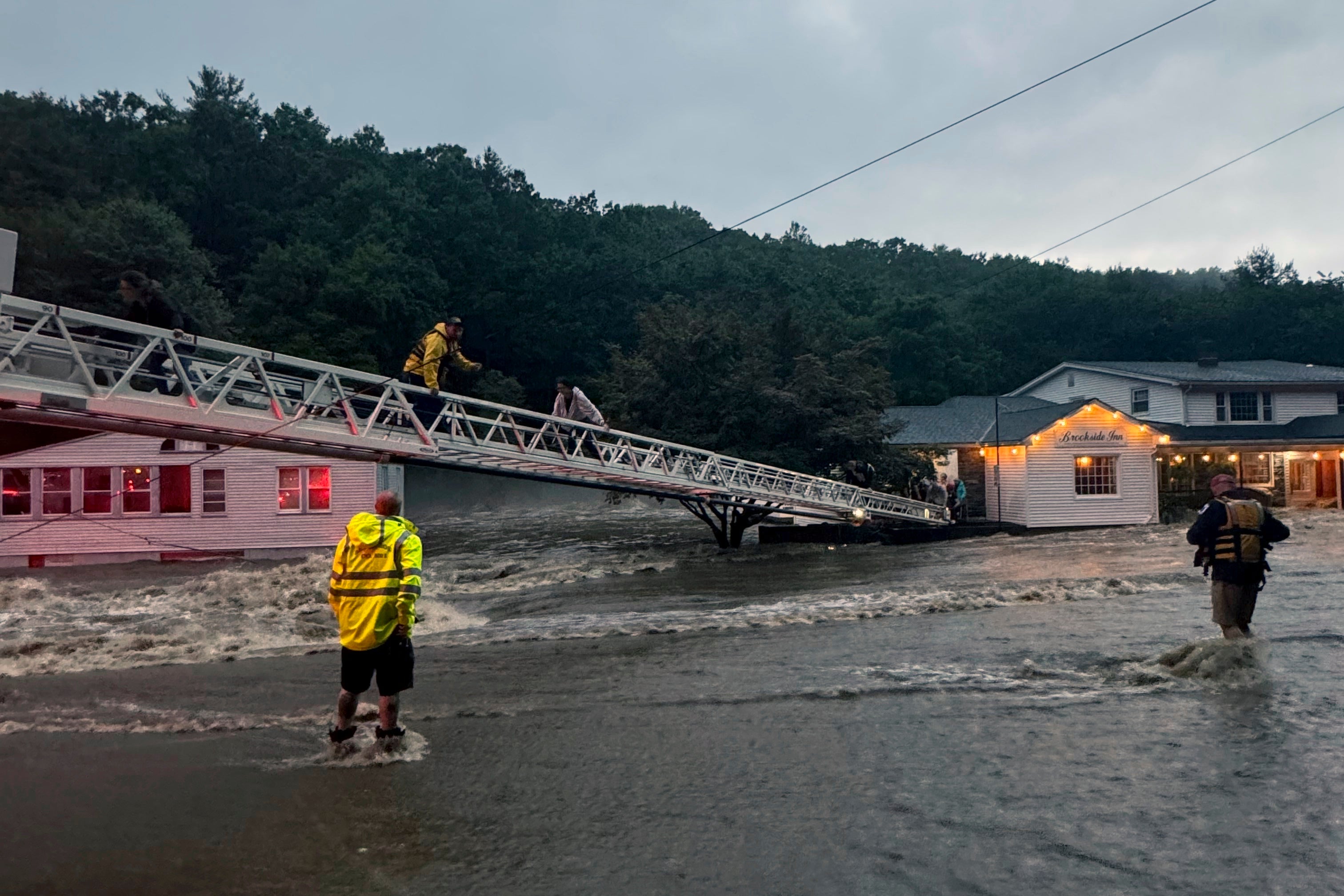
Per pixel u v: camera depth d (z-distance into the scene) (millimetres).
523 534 36062
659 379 29656
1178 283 130000
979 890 4238
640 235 83000
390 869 4598
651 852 4754
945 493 31422
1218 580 8609
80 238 43812
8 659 10992
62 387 10852
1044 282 80938
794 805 5336
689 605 14320
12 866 4699
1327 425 35750
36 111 58438
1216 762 5789
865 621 11719
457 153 78688
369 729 7148
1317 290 72562
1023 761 5945
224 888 4410
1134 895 4148
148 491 26094
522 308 61531
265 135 79438
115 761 6477
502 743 6738
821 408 29625
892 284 107688
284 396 13383
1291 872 4328
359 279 51031
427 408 15289
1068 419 32156
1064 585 14047
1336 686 7516
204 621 14219
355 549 6473
